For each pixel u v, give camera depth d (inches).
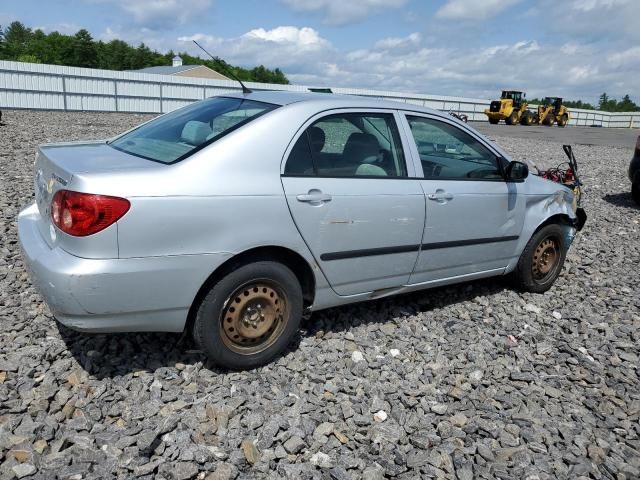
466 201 174.2
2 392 121.1
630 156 831.1
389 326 172.1
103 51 4431.6
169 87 1357.0
